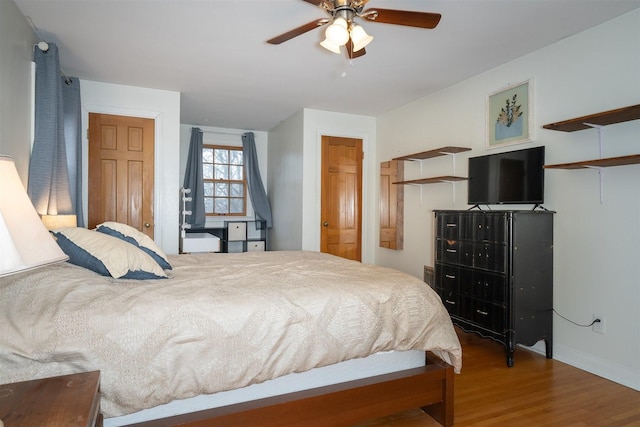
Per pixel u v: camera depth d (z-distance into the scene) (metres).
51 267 1.55
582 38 2.67
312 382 1.68
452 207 3.84
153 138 4.02
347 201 5.02
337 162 4.95
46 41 2.86
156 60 3.24
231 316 1.47
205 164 5.89
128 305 1.39
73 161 3.35
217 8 2.40
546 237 2.81
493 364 2.71
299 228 4.83
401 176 4.63
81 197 3.48
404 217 4.57
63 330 1.25
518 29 2.64
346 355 1.66
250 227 6.05
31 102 2.65
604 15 2.45
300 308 1.60
